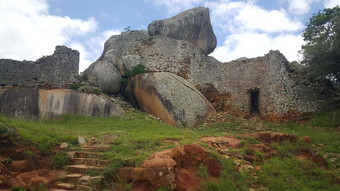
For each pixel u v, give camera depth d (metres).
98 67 19.38
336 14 16.11
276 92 16.62
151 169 6.33
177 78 18.11
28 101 13.40
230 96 19.33
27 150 7.07
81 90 15.98
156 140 8.97
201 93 19.58
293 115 15.75
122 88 19.86
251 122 16.48
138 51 21.31
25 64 16.02
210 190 6.50
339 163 8.52
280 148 9.09
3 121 8.94
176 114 16.19
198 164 7.25
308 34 17.20
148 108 17.17
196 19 24.28
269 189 7.10
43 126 10.38
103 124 13.36
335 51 14.63
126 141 8.83
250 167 8.02
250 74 19.00
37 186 5.96
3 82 15.35
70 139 8.76
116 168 6.61
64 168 7.14
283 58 17.33
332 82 16.28
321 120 14.09
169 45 21.08
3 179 5.70
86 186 6.15
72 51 17.50
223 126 15.88
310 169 8.02
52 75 16.45
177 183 6.36
